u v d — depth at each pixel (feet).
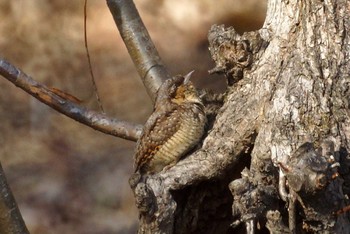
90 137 61.62
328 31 29.17
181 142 30.22
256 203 27.22
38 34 67.87
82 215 56.59
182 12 69.46
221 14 69.00
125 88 63.93
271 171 27.81
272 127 28.02
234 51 29.45
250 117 28.76
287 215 28.14
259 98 28.86
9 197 29.32
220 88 62.34
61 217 56.39
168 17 69.67
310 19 29.35
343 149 27.45
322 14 29.32
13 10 69.26
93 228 55.83
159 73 34.47
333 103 28.17
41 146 61.05
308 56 28.91
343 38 29.09
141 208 28.19
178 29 68.59
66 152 60.59
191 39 67.82
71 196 57.57
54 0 69.77
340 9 29.48
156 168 30.76
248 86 29.27
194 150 30.50
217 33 29.94
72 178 58.75
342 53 28.91
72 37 67.72
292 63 28.91
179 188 28.63
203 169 28.71
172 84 31.12
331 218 26.40
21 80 32.58
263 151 27.81
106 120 33.04
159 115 30.58
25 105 63.41
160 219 28.40
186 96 30.91
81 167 59.47
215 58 30.01
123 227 55.67
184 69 64.54
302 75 28.60
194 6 69.82
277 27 29.89
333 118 27.94
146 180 28.60
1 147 61.05
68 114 32.96
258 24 68.69
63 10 69.46
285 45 29.35
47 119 62.69
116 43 67.67
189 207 29.60
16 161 60.13
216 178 28.96
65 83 64.85
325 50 28.94
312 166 25.50
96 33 68.33
